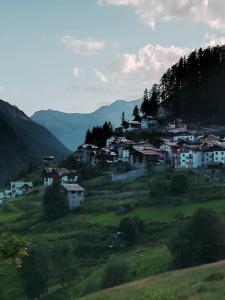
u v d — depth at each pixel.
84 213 175.50
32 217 182.75
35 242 145.75
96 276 113.12
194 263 97.94
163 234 138.62
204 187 173.38
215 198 162.62
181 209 157.00
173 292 44.88
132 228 141.38
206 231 98.88
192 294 42.69
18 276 121.00
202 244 98.00
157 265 107.00
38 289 109.94
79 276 119.06
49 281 119.75
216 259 97.19
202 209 102.25
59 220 172.00
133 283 57.50
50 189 179.00
